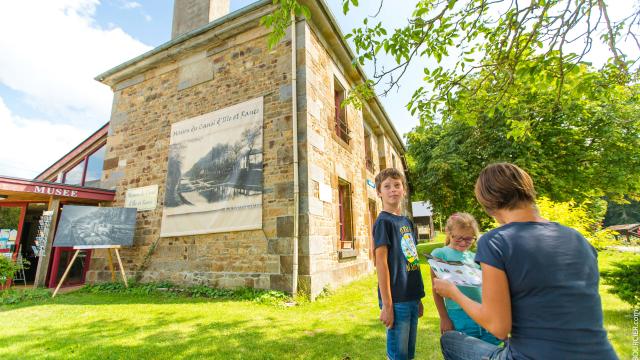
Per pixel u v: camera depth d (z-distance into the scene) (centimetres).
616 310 372
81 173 935
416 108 327
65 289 618
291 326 330
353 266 679
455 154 1179
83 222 587
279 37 301
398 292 159
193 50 694
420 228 2695
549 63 263
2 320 371
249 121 575
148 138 714
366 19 286
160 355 253
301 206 502
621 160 967
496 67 301
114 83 825
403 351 154
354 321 349
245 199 541
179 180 630
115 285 602
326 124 627
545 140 1010
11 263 611
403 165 1717
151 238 637
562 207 481
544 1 259
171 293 532
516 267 90
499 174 112
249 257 517
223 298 482
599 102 934
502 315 90
